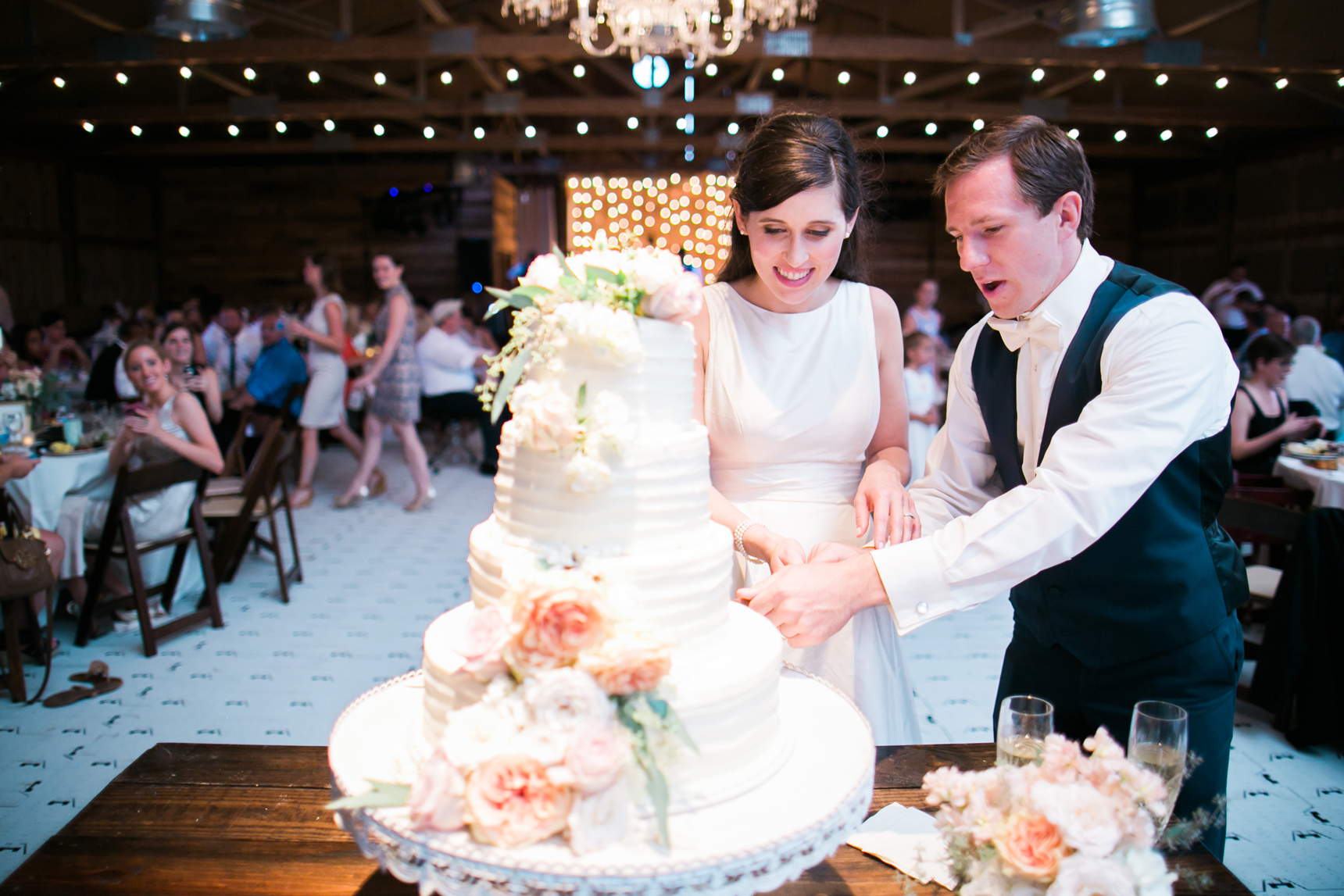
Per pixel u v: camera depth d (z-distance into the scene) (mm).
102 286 13195
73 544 3873
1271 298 12188
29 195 11930
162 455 3986
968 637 4086
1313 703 2918
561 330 1063
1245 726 3133
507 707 930
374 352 9242
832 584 1299
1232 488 4121
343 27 7887
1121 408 1270
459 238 13930
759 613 1281
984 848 1013
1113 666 1377
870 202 1828
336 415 6684
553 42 7809
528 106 10086
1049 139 1277
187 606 4348
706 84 12180
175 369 5531
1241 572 1403
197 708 3244
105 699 3297
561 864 873
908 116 10234
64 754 2877
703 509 1136
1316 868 2287
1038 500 1267
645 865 866
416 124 12641
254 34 9141
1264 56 7727
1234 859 2326
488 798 892
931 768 1419
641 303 1114
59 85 8133
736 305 1785
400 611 4355
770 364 1754
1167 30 8164
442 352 8398
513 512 1109
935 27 9766
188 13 5109
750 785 1037
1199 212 13539
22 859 2307
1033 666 1488
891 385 1880
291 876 1145
